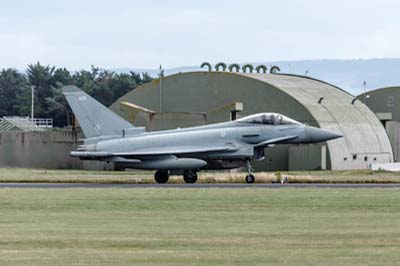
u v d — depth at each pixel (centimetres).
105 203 12188
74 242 8406
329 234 8994
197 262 7231
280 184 16375
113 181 17250
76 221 10219
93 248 8056
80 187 15225
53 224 9919
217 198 12838
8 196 13200
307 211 11281
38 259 7406
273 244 8294
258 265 7100
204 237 8775
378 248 8031
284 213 11062
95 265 7112
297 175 19838
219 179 17538
